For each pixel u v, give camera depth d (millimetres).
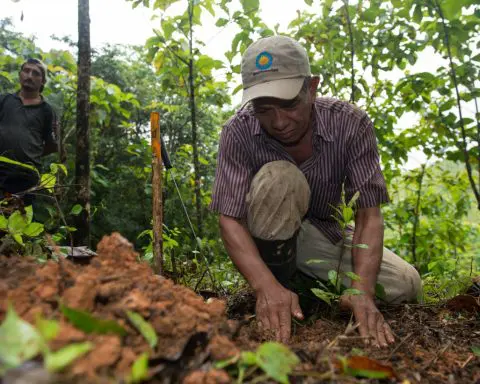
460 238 5758
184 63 4625
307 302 2574
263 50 2057
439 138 4727
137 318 1069
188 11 4250
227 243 2254
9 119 3840
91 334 969
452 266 3959
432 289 3148
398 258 2680
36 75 3916
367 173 2330
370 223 2275
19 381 777
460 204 5578
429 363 1631
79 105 3648
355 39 4176
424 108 4445
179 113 6895
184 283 2957
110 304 1158
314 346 1499
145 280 1308
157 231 2232
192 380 980
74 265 1364
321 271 2656
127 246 1406
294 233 2357
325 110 2396
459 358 1753
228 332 1309
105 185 6141
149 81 10047
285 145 2361
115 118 8578
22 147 3789
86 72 3699
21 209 2059
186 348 1144
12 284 1232
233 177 2344
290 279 2699
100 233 6367
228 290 2975
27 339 769
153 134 2236
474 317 2332
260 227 2285
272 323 1982
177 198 5234
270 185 2211
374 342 1822
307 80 2094
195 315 1243
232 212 2281
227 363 1100
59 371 847
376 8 3949
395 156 4980
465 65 3861
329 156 2398
